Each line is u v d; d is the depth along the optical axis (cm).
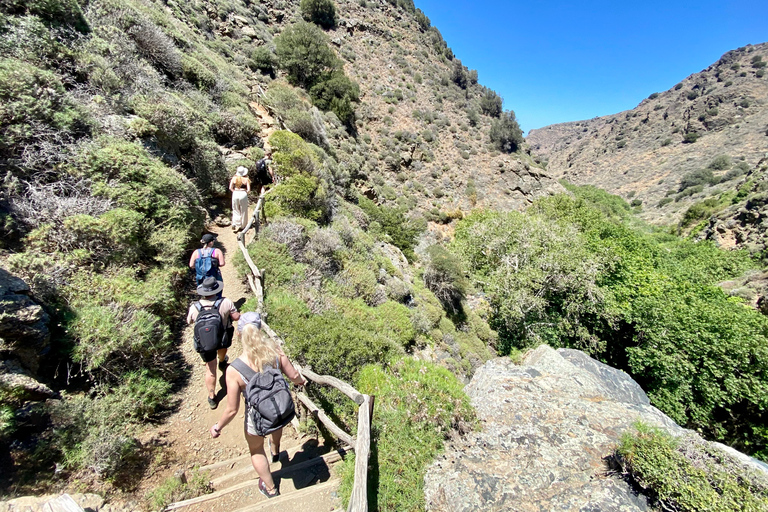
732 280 2403
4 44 700
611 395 637
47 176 593
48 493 306
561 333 1631
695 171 7069
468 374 1264
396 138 3916
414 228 2781
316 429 473
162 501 337
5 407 313
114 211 595
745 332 1222
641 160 9275
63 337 424
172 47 1309
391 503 377
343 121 3475
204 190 987
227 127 1273
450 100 5041
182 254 684
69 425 355
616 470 430
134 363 466
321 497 364
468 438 478
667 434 436
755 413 1187
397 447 433
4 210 512
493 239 1898
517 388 595
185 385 504
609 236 2341
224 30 2803
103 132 745
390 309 1035
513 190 4231
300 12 4600
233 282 753
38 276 436
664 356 1271
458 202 3812
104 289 502
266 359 323
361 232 1570
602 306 1571
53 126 630
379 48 5084
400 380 532
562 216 2566
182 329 600
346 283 980
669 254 2781
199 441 427
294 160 1304
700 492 346
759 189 3541
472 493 391
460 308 2000
